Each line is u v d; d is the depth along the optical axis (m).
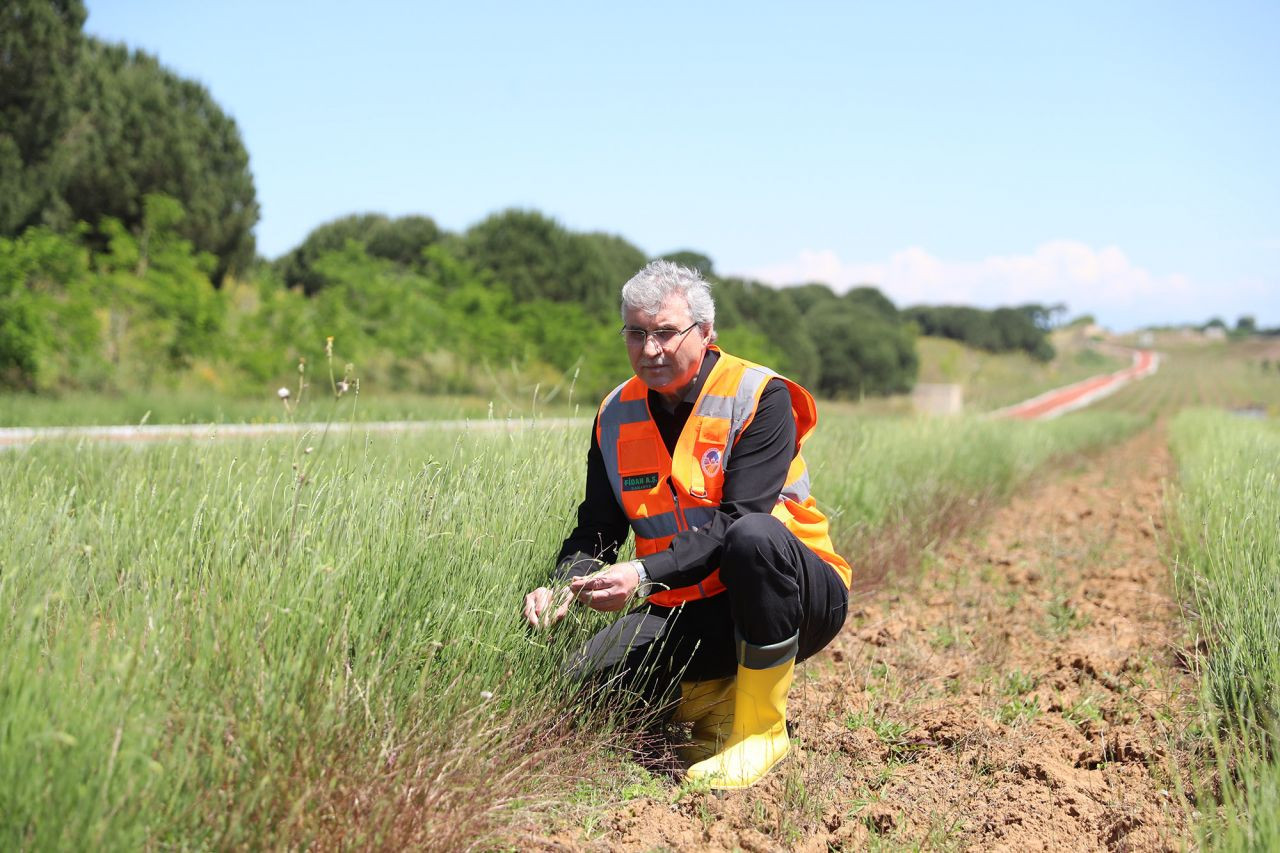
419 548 2.84
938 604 5.43
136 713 1.92
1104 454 21.59
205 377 21.67
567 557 3.17
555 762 2.70
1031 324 117.19
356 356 23.30
